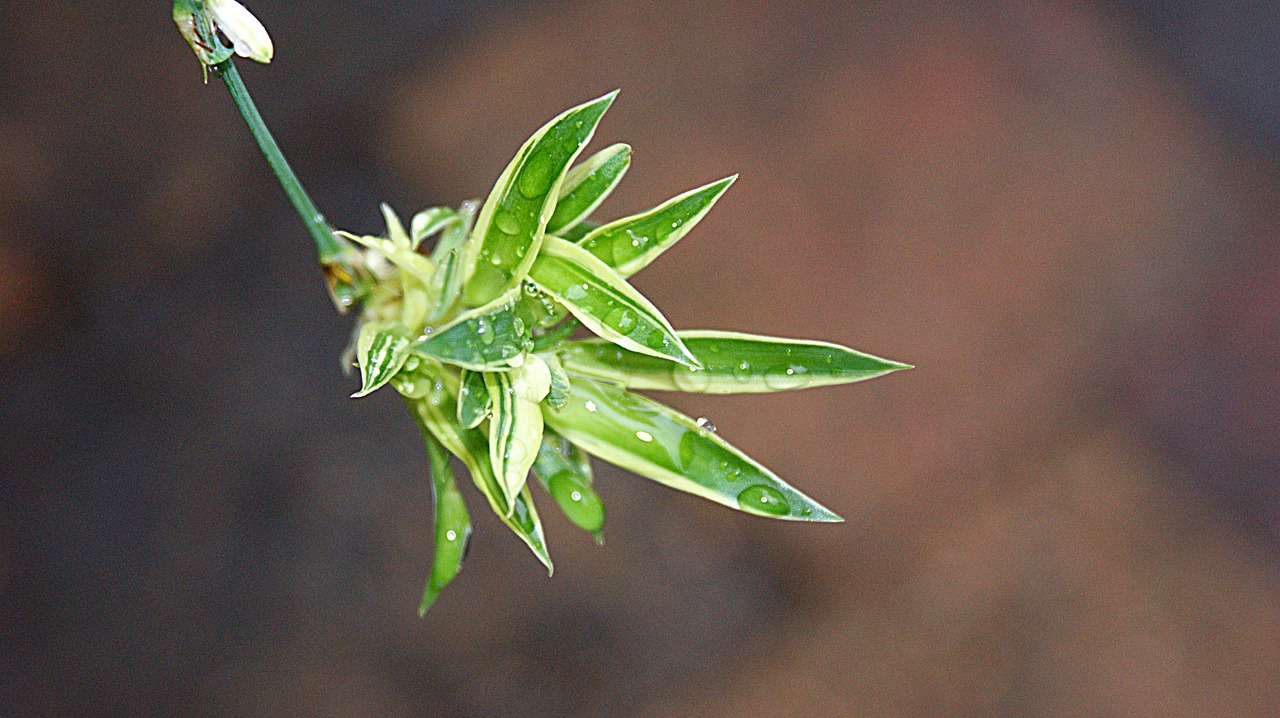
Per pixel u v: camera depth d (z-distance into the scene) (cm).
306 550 78
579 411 37
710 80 87
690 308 78
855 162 83
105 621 75
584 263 36
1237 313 82
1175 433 79
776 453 74
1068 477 77
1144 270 81
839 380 37
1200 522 77
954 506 75
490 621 74
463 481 77
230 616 76
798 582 75
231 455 81
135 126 87
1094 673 72
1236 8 94
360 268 38
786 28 88
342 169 88
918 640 72
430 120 88
